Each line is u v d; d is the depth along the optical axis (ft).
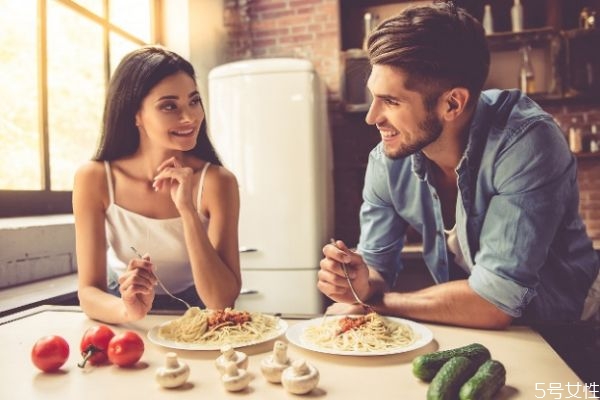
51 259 7.48
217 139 11.43
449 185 4.71
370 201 5.14
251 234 11.18
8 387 2.79
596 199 12.16
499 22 12.53
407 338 3.51
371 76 3.81
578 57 11.51
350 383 2.76
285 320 4.23
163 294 5.57
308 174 11.03
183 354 3.29
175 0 12.45
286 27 13.76
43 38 8.10
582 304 4.56
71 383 2.84
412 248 11.30
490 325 3.79
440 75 3.60
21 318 4.37
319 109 11.35
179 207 4.92
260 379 2.85
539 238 3.84
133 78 4.80
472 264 4.54
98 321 4.26
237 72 11.26
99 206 5.13
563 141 4.06
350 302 4.23
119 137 5.14
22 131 7.75
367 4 13.42
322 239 11.21
